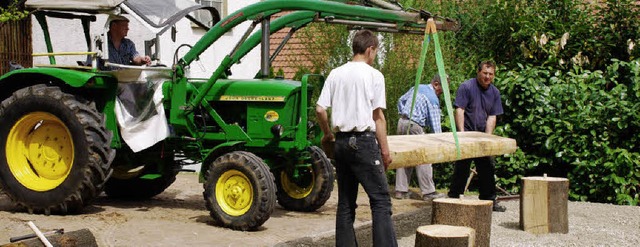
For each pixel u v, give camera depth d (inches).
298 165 307.1
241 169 273.3
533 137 430.0
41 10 307.3
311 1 283.7
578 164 406.0
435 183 448.1
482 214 246.2
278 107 298.0
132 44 329.4
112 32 320.5
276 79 310.5
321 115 229.9
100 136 291.1
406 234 295.3
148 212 308.3
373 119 226.7
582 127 409.7
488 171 332.2
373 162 224.7
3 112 301.9
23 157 303.6
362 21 287.1
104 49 296.4
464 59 478.6
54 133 301.4
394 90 449.7
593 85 424.8
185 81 300.7
